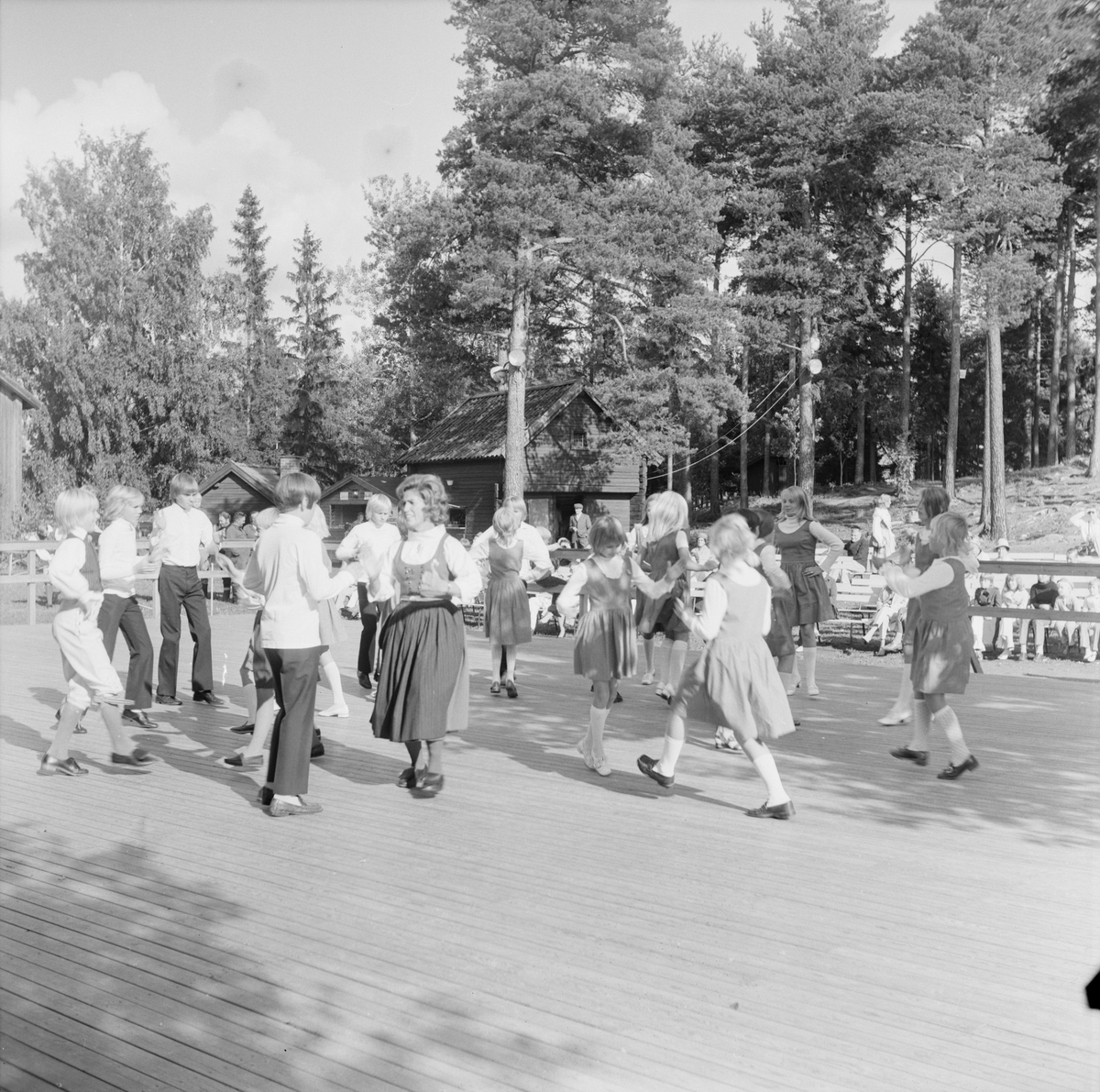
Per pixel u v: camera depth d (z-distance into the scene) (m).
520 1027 3.29
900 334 50.12
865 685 10.01
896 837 5.25
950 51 29.11
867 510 41.22
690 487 48.78
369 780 6.39
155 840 5.17
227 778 6.39
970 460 55.38
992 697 9.42
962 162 29.80
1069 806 5.83
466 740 7.52
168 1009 3.40
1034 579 14.30
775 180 37.28
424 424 52.06
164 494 39.03
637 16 29.14
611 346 35.84
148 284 38.72
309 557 5.52
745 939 3.97
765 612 5.66
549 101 27.84
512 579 9.05
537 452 37.31
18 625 14.95
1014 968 3.72
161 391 37.81
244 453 53.53
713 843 5.15
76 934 4.00
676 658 8.95
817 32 36.38
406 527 5.94
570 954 3.83
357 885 4.54
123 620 7.70
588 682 9.99
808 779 6.42
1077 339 57.41
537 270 27.52
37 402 32.22
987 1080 2.98
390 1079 2.99
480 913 4.21
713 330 31.98
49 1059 3.10
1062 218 42.50
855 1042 3.20
